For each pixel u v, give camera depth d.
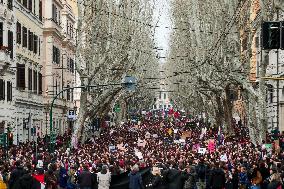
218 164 27.09
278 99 55.56
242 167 28.33
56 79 76.12
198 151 40.75
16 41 56.19
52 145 42.56
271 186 21.27
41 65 69.88
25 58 60.22
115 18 55.19
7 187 25.09
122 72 56.78
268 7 36.03
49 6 72.62
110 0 54.09
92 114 56.56
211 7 52.12
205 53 55.16
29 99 62.25
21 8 58.66
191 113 119.62
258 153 34.97
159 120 116.19
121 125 88.94
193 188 25.80
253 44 64.31
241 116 82.12
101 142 53.41
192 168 26.27
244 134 58.22
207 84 58.50
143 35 73.69
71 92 90.25
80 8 51.12
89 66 53.34
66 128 85.50
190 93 89.69
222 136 50.28
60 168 27.69
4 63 49.66
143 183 25.83
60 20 80.50
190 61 66.12
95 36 53.19
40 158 33.59
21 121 59.00
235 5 42.00
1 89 51.00
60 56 80.62
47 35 72.31
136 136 63.78
